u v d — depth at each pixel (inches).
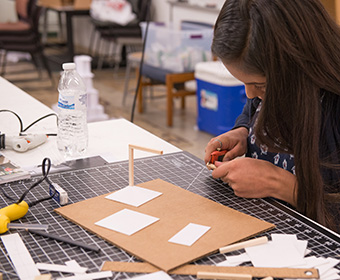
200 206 42.2
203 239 36.7
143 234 37.4
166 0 215.2
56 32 319.9
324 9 39.6
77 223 39.3
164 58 167.9
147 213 40.8
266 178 44.4
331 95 42.3
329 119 42.8
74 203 42.7
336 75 38.6
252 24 37.8
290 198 44.3
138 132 65.3
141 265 33.7
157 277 32.4
